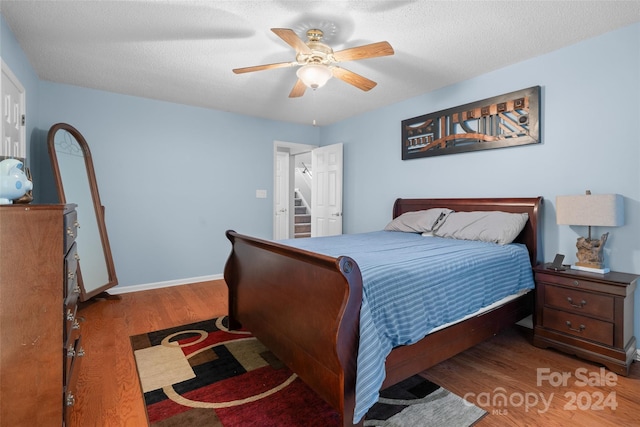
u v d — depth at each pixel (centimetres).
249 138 466
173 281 413
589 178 250
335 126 502
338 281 146
